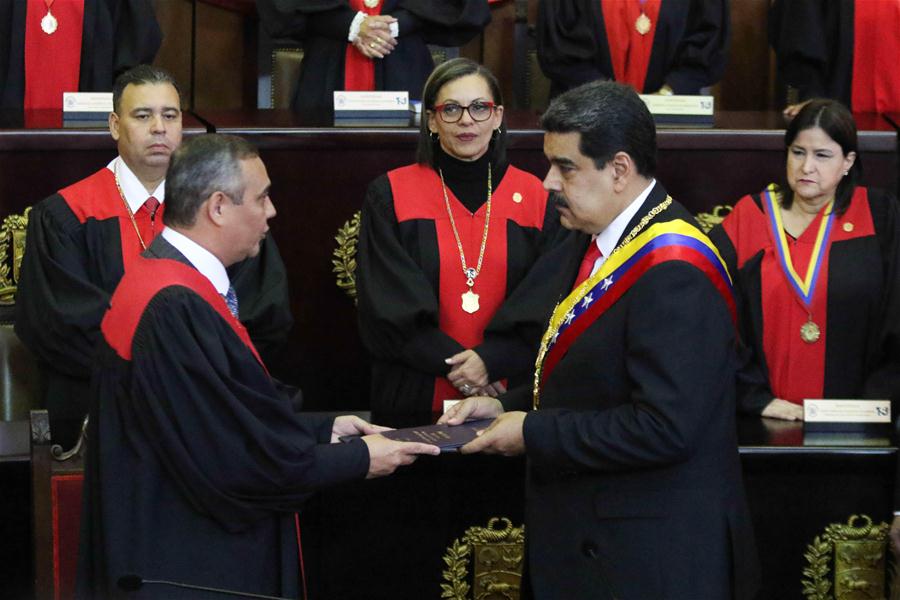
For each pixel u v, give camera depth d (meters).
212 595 9.58
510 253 14.19
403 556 12.97
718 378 9.38
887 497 12.80
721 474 9.66
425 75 19.36
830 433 13.30
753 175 17.11
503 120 14.52
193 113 18.58
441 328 14.15
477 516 12.91
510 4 23.56
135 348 9.45
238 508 9.64
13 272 16.41
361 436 11.34
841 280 14.14
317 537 12.88
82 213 14.28
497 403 11.72
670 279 9.33
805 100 19.94
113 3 19.55
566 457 9.56
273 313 14.27
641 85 19.56
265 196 9.91
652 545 9.53
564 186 9.64
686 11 19.42
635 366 9.37
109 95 17.23
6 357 14.30
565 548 9.88
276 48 22.48
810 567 12.91
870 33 19.55
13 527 12.41
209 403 9.46
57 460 10.91
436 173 14.37
